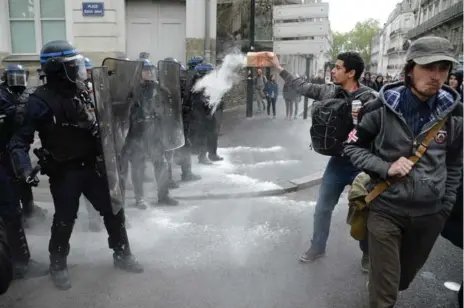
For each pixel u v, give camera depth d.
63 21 12.11
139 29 12.94
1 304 3.15
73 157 3.24
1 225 2.81
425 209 2.49
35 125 3.12
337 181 3.70
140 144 5.10
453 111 2.42
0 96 3.68
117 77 3.89
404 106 2.44
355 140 2.63
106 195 3.46
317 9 10.00
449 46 2.29
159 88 5.12
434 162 2.44
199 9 12.61
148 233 4.53
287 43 10.35
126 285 3.46
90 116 3.25
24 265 3.54
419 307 3.27
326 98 3.57
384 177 2.45
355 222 2.78
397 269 2.53
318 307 3.23
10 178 3.70
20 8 12.06
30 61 11.98
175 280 3.56
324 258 4.04
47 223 4.76
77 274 3.62
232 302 3.26
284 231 4.68
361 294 3.41
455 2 43.41
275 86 14.94
